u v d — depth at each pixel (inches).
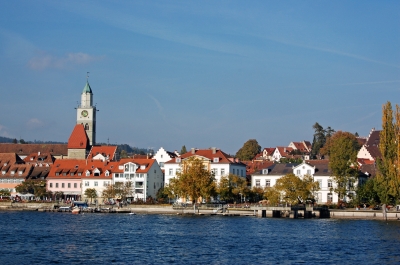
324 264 4451.3
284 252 4963.1
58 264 4345.5
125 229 6604.3
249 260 4579.2
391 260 4633.4
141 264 4372.5
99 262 4434.1
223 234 6156.5
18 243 5374.0
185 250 5027.1
